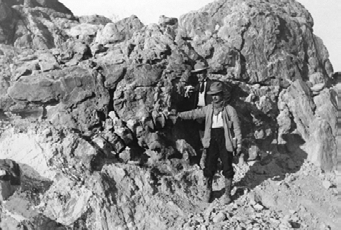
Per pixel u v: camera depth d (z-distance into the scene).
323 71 8.48
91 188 5.13
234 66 7.01
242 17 7.31
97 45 6.73
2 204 4.80
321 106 7.50
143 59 6.34
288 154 7.09
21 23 7.52
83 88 6.00
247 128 6.85
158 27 7.08
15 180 5.09
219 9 7.86
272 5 8.19
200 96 6.02
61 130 5.75
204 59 7.03
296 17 8.41
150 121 5.93
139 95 6.09
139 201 5.29
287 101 7.36
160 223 5.06
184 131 6.41
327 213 5.65
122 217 5.02
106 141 5.73
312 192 6.11
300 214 5.58
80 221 4.87
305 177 6.54
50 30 7.78
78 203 5.00
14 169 5.16
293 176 6.54
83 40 7.74
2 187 4.88
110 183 5.30
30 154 5.47
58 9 9.08
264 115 7.01
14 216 4.69
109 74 6.12
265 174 6.60
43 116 5.99
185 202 5.51
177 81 6.34
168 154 6.05
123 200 5.20
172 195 5.54
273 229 5.00
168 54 6.57
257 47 7.29
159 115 5.94
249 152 6.80
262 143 7.05
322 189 6.21
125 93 6.05
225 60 6.92
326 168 6.84
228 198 5.59
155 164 5.96
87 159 5.41
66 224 4.81
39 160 5.41
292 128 7.20
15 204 4.84
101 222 4.89
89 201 4.99
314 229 5.32
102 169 5.45
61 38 7.32
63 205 4.98
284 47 7.62
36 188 5.11
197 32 7.62
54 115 5.93
